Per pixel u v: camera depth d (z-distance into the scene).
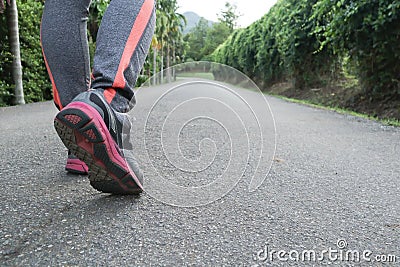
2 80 5.30
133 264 0.84
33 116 3.73
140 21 1.20
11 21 5.18
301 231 1.04
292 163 1.82
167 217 1.09
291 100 6.91
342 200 1.30
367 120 3.73
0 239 0.94
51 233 0.97
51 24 1.25
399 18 3.88
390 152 2.14
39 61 6.10
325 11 5.16
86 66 1.30
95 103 1.05
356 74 4.96
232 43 15.52
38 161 1.71
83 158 1.08
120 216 1.09
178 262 0.85
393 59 4.23
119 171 1.11
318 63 7.44
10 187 1.33
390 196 1.35
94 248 0.90
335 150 2.18
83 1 1.26
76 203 1.18
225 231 1.02
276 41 9.53
